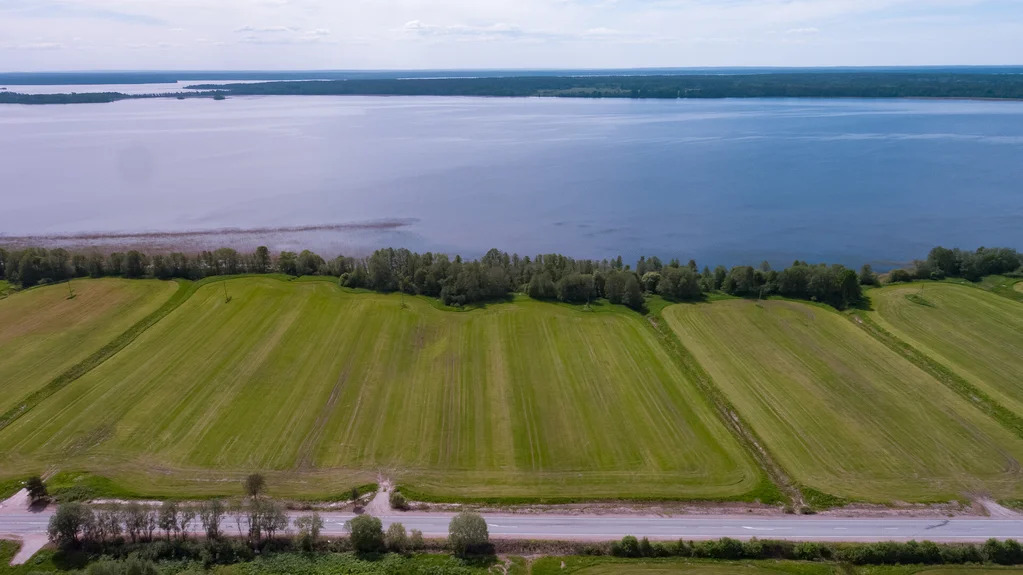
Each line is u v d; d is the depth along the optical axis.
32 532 53.28
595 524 55.69
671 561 51.62
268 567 49.81
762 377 80.38
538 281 104.94
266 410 71.75
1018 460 64.44
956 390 77.56
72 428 67.88
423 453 65.06
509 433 68.31
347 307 99.06
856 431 69.19
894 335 92.19
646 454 65.06
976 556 51.84
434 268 106.50
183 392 74.94
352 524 52.19
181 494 58.28
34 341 86.06
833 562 51.78
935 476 62.19
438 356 85.00
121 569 46.97
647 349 87.38
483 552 52.47
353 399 74.38
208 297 101.25
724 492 59.69
